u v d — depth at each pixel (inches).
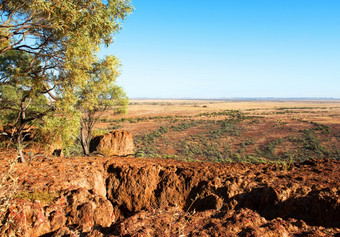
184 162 494.3
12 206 199.0
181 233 164.7
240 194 323.9
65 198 266.2
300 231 175.5
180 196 374.9
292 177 354.3
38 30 336.5
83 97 464.4
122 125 2891.2
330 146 1787.6
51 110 402.0
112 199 397.4
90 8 315.0
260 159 1389.0
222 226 174.4
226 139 2181.3
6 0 273.3
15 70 370.9
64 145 435.2
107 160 475.2
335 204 244.5
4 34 290.8
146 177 400.5
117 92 689.0
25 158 440.5
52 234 194.5
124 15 342.3
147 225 176.2
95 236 171.6
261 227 170.4
